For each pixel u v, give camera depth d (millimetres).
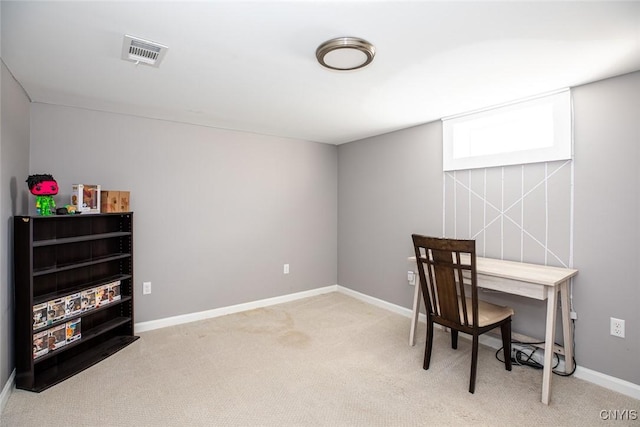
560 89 2307
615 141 2094
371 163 3891
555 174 2375
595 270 2184
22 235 2057
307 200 4164
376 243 3840
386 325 3203
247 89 2342
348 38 1605
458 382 2188
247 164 3678
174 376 2248
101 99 2545
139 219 3043
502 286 2129
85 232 2635
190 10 1386
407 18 1447
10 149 2045
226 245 3549
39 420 1778
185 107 2758
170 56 1825
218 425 1764
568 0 1312
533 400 1986
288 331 3051
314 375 2275
